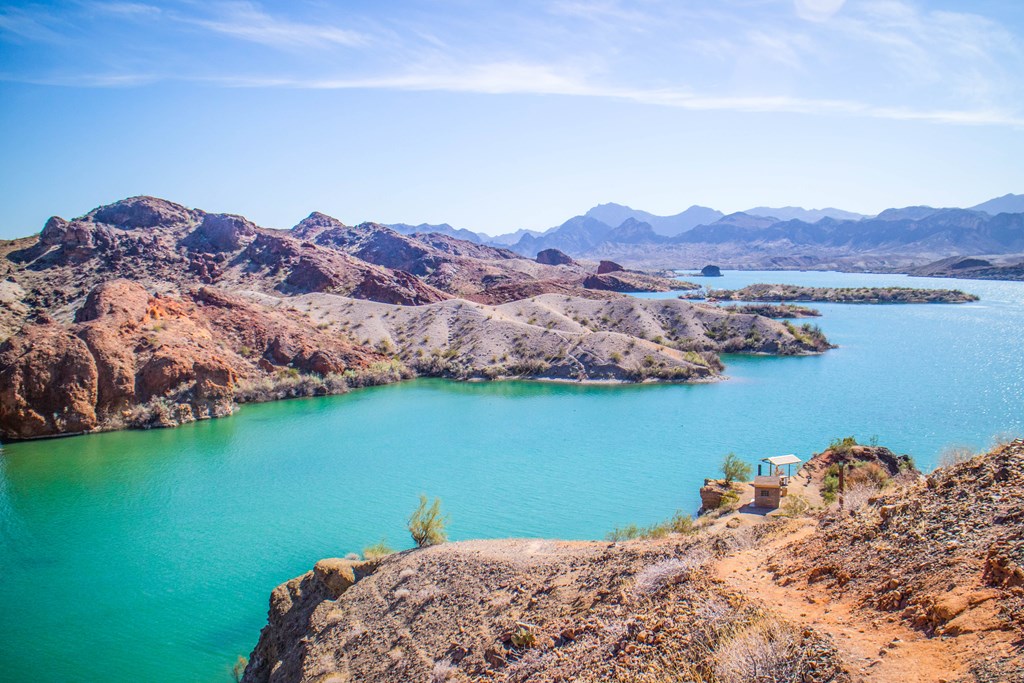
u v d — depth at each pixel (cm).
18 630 3734
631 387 11175
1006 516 1552
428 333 13862
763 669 1393
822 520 2289
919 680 1146
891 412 8938
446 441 7850
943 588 1417
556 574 2741
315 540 4928
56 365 8431
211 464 6988
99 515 5509
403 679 2464
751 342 14500
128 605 4006
